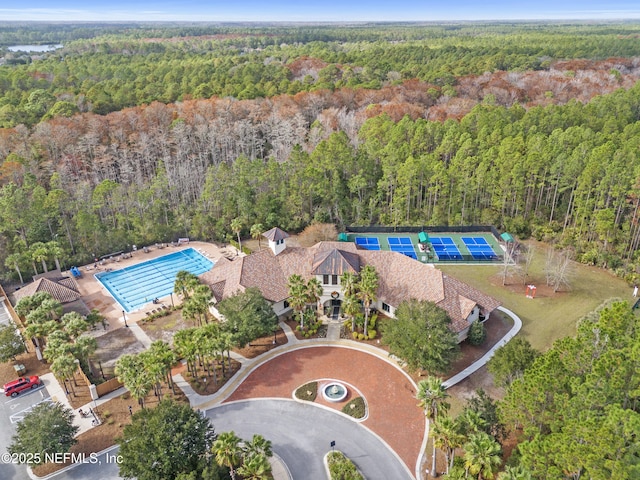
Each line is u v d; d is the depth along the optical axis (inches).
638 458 1067.3
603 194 2962.6
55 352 1802.4
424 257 3088.1
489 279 2807.6
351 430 1723.7
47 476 1541.6
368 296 2146.9
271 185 3609.7
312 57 7126.0
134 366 1711.4
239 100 5275.6
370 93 5516.7
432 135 4040.4
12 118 4414.4
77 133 4261.8
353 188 3572.8
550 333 2279.8
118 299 2687.0
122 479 1517.0
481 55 7519.7
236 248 3287.4
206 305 2124.8
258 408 1830.7
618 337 1430.9
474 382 1951.3
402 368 2046.0
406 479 1524.4
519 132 3772.1
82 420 1766.7
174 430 1408.7
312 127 4778.5
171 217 3575.3
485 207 3592.5
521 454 1322.6
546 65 7007.9
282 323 2372.0
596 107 4458.7
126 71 6284.5
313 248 2610.7
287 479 1519.4
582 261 2982.3
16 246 2947.8
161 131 4552.2
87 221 3093.0
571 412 1253.1
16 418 1777.8
